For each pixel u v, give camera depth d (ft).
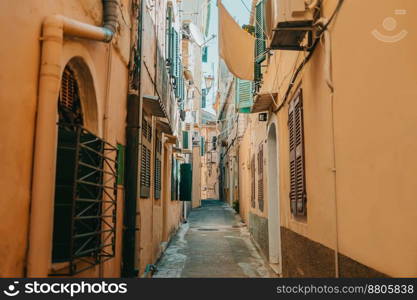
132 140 18.30
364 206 9.73
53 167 9.22
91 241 11.64
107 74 14.52
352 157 10.62
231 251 36.96
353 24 10.37
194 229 55.67
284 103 22.76
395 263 7.96
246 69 25.21
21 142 8.16
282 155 23.77
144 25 21.22
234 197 84.99
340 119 11.67
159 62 27.91
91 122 13.08
